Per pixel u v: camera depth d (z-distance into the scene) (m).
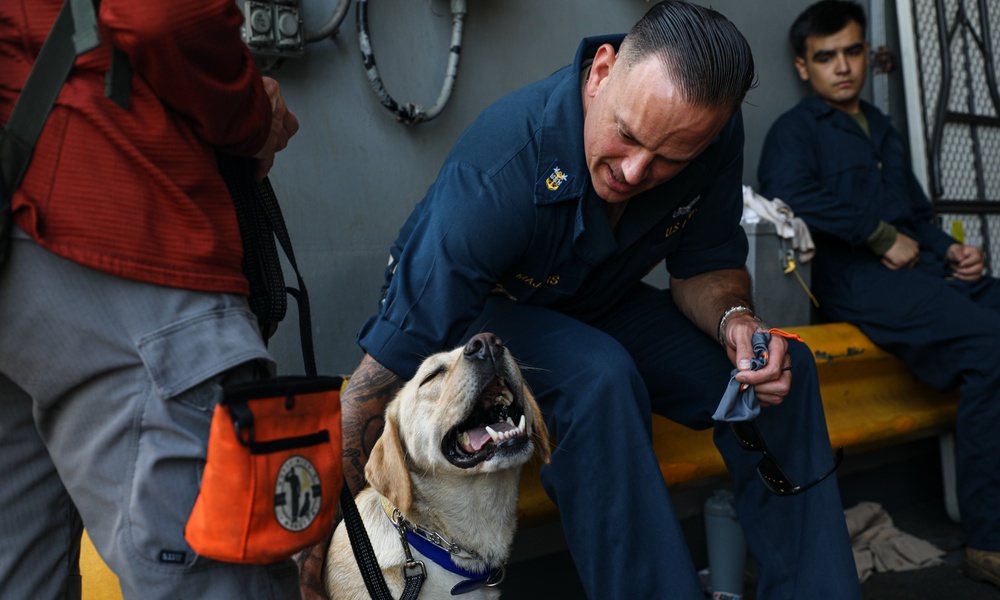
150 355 1.17
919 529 3.75
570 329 2.07
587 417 1.88
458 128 3.07
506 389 1.96
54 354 1.17
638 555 1.85
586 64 2.23
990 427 3.15
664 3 1.90
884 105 4.38
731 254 2.45
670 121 1.78
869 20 4.38
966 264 3.73
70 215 1.14
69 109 1.15
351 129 2.79
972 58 4.49
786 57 4.06
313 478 1.23
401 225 2.93
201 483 1.18
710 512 2.81
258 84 1.34
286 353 2.66
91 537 1.26
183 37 1.12
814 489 2.10
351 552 1.91
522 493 2.34
